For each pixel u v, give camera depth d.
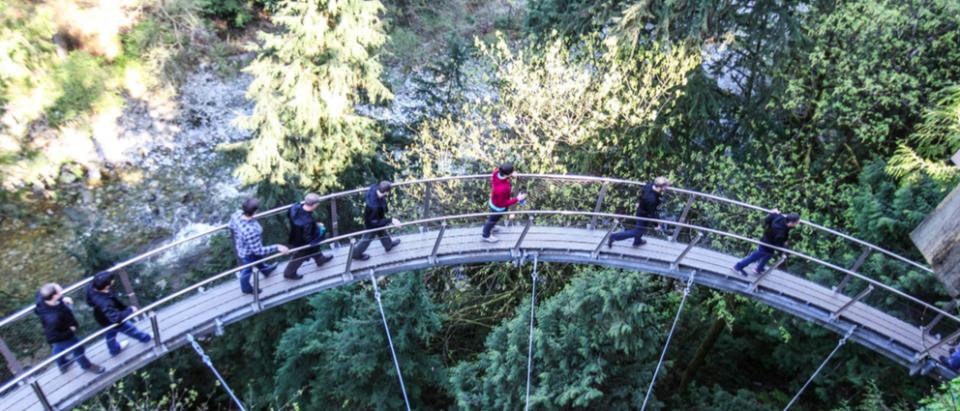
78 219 22.92
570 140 15.95
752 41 15.53
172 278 20.89
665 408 14.53
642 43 16.50
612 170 17.05
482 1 29.66
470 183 16.25
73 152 24.38
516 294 17.27
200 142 26.92
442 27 28.67
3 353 9.18
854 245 13.52
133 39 26.22
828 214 14.95
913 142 15.52
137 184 24.81
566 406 11.42
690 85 15.52
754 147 16.42
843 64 14.93
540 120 15.75
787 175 15.19
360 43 16.14
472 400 12.35
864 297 11.47
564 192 15.53
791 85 15.29
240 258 10.25
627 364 11.73
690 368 16.41
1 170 18.75
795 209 15.11
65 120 21.39
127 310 8.83
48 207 23.22
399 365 13.48
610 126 16.05
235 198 24.77
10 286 20.48
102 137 25.09
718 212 15.17
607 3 16.27
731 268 11.58
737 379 17.27
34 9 18.83
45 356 11.81
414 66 27.88
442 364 15.13
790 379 16.95
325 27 15.13
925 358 10.35
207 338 16.39
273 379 16.06
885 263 12.06
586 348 11.25
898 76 14.14
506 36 25.83
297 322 15.48
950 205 5.91
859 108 14.90
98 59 25.39
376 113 23.19
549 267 16.56
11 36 17.69
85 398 9.27
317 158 16.48
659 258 11.71
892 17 14.32
